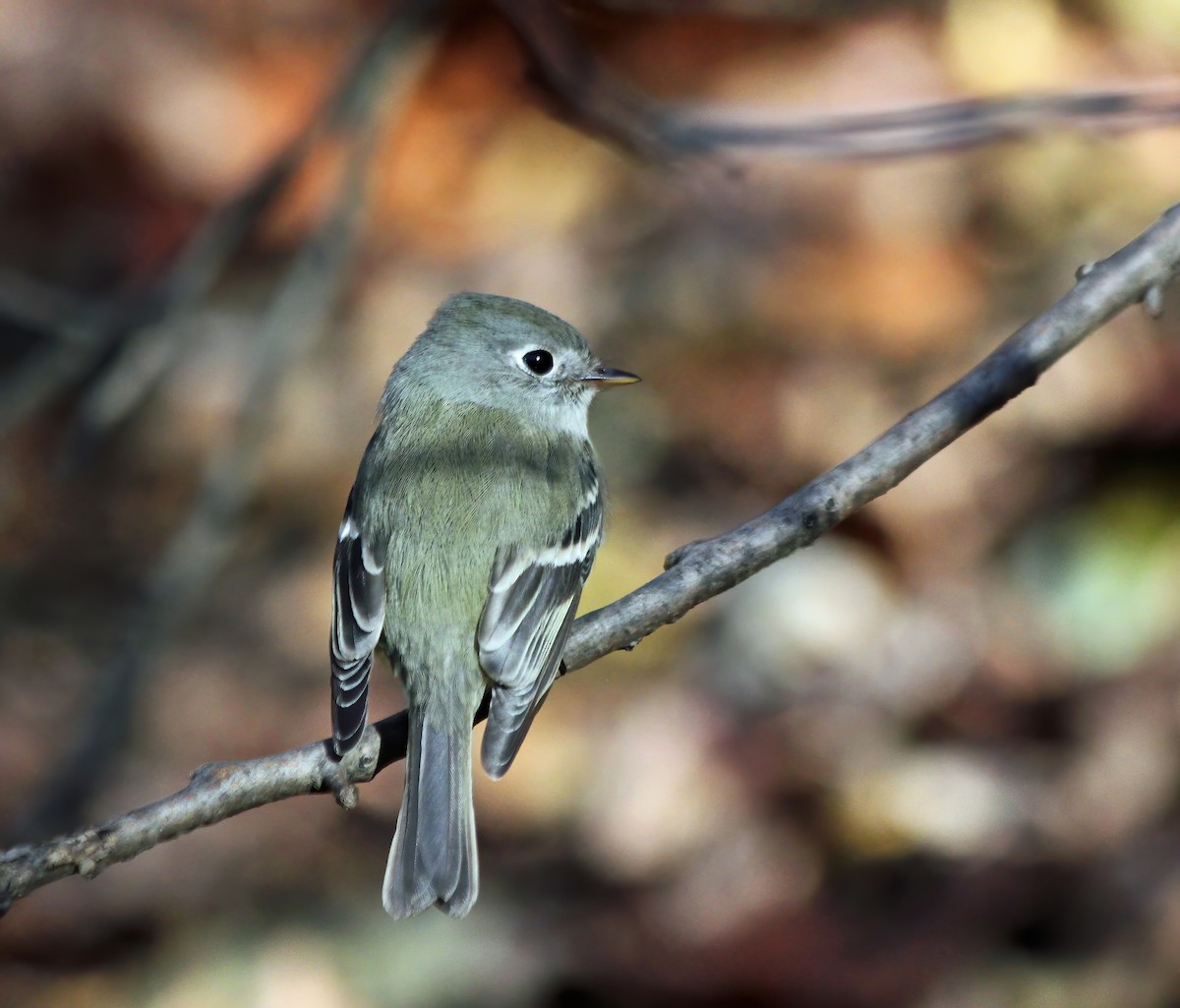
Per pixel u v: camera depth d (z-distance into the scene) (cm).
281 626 1359
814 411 1378
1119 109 821
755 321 1441
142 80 1636
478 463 767
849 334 1417
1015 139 884
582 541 771
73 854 558
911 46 1461
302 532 1426
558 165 1588
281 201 1241
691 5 1088
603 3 1033
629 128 929
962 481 1276
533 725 1235
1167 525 1190
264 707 1295
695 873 1120
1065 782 1093
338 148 1567
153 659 1072
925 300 1416
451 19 1582
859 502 644
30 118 1617
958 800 1106
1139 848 1034
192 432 1508
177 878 1173
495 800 1197
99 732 1058
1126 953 981
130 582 1433
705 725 1207
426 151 1603
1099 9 1452
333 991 1083
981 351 1370
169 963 1121
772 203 1504
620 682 1257
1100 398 1258
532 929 1096
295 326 1120
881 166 1478
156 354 1102
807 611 1244
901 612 1238
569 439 824
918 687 1190
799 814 1135
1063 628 1182
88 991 1114
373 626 714
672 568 669
